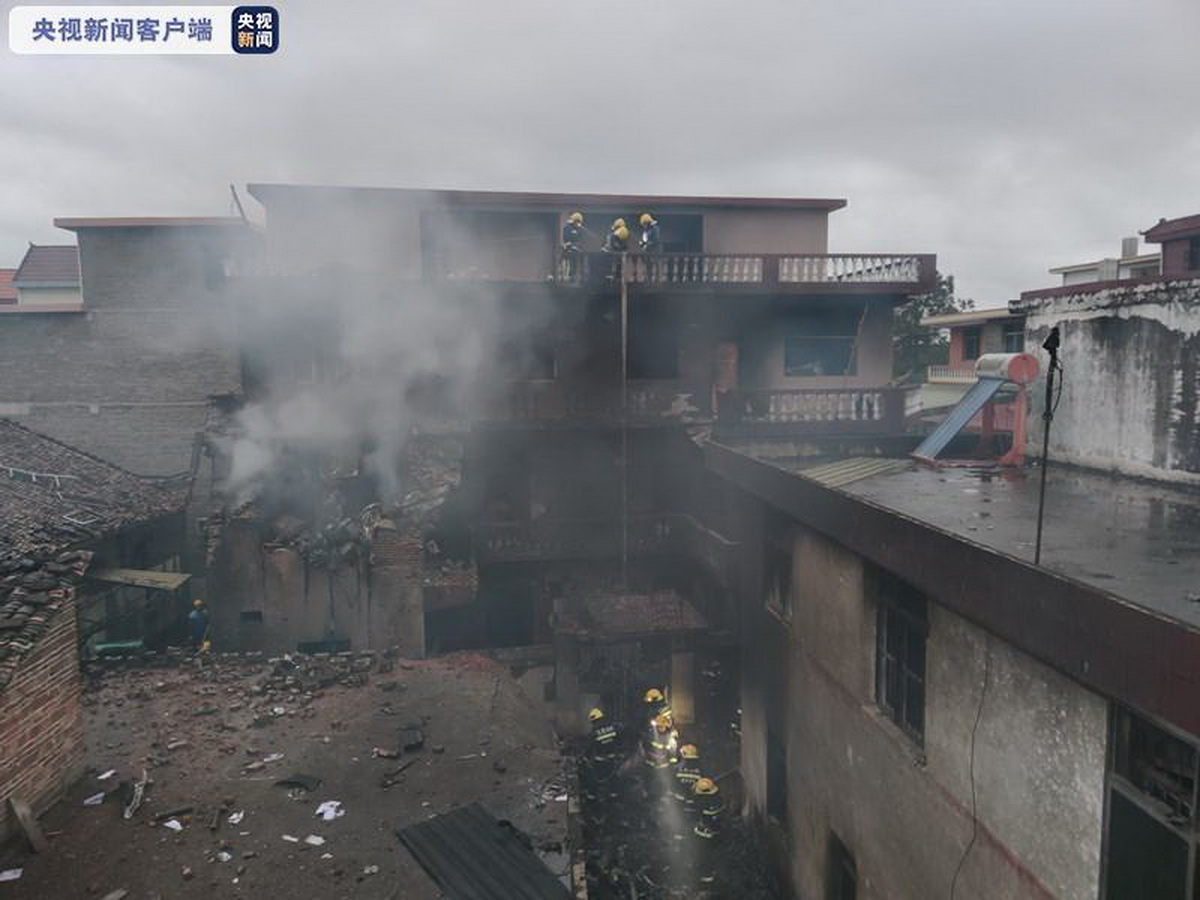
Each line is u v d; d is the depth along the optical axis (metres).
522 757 11.32
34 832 8.76
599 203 20.55
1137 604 5.09
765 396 19.19
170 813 9.53
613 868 13.92
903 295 20.05
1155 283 11.47
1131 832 5.64
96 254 24.94
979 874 7.49
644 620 16.64
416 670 14.52
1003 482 12.23
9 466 17.38
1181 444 11.12
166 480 22.20
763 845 14.28
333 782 10.46
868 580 9.89
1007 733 7.05
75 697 10.11
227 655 15.69
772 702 13.84
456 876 8.55
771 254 19.52
